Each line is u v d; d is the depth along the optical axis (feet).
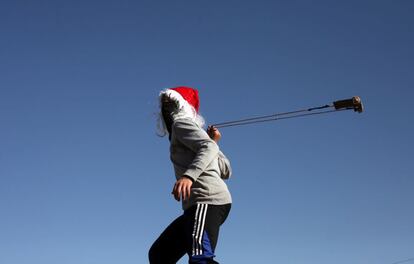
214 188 14.08
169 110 15.39
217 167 14.69
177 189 13.42
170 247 14.82
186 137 14.40
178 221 14.83
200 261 13.29
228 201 14.24
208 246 13.51
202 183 14.06
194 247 13.44
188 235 13.76
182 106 15.35
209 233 13.64
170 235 14.83
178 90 15.83
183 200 14.29
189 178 13.57
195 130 14.43
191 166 13.76
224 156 15.76
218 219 13.93
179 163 14.60
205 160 13.80
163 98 15.49
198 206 13.84
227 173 15.56
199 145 14.16
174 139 14.76
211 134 18.20
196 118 15.70
